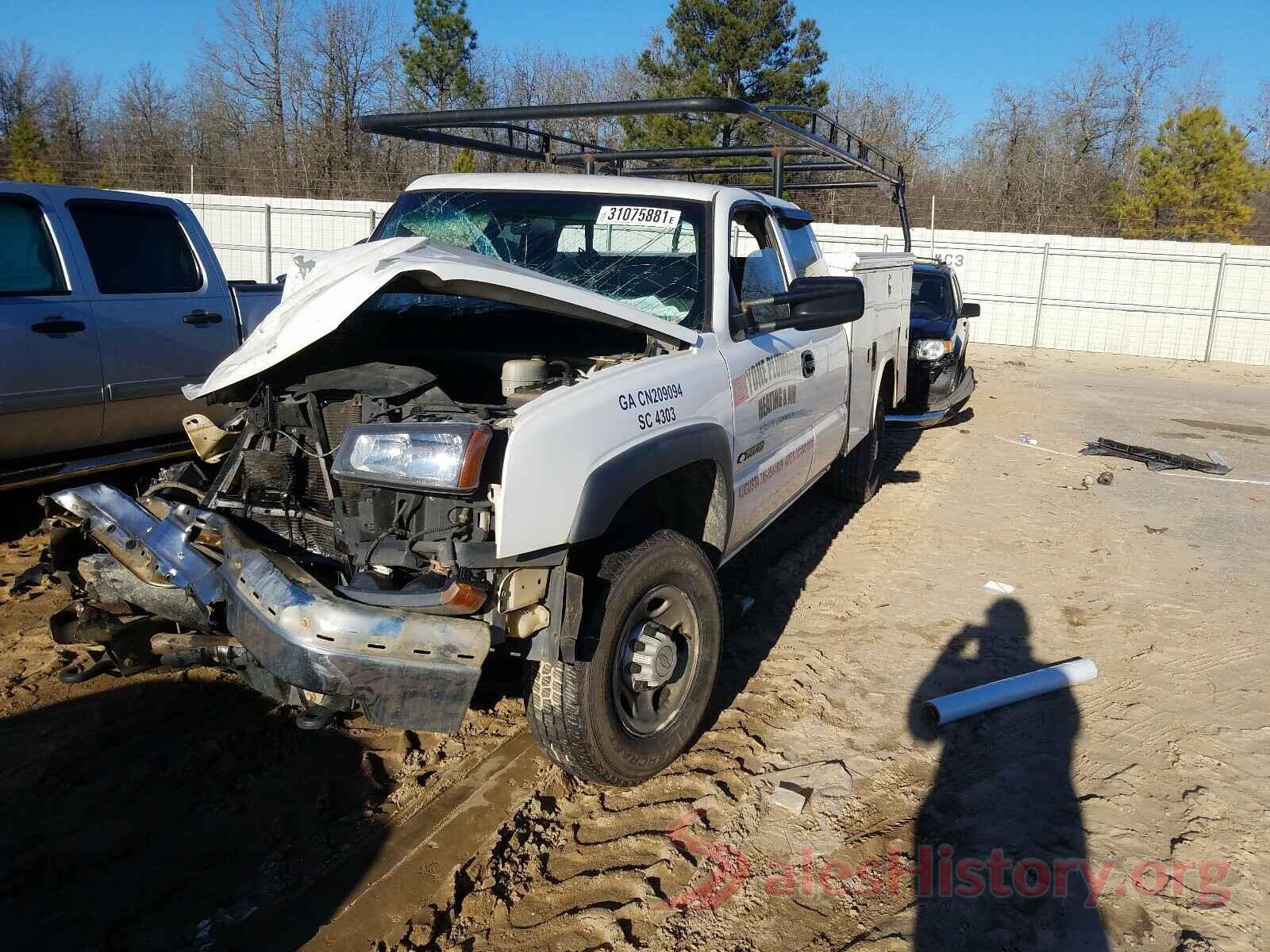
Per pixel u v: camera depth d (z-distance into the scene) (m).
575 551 3.12
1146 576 5.81
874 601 5.25
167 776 3.26
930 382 9.66
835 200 27.70
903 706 4.04
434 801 3.21
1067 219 28.94
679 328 3.59
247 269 22.33
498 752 3.52
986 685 4.08
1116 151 39.28
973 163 40.38
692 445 3.37
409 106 37.09
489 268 3.05
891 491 7.72
